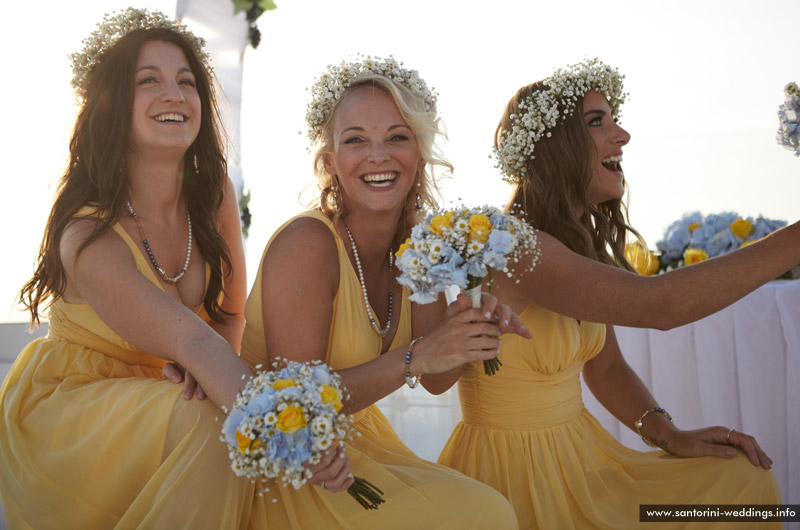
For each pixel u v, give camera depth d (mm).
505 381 2258
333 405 1541
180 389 1907
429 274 1653
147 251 2260
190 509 1693
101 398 1987
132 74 2215
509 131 2490
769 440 2840
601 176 2484
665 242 3545
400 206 2252
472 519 1803
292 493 1850
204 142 2477
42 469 1935
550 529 2121
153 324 1963
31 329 2340
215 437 1776
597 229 2457
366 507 1713
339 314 2098
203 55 2500
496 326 1788
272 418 1464
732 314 2902
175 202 2383
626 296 2045
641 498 2211
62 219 2180
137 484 1839
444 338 1812
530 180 2410
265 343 2131
